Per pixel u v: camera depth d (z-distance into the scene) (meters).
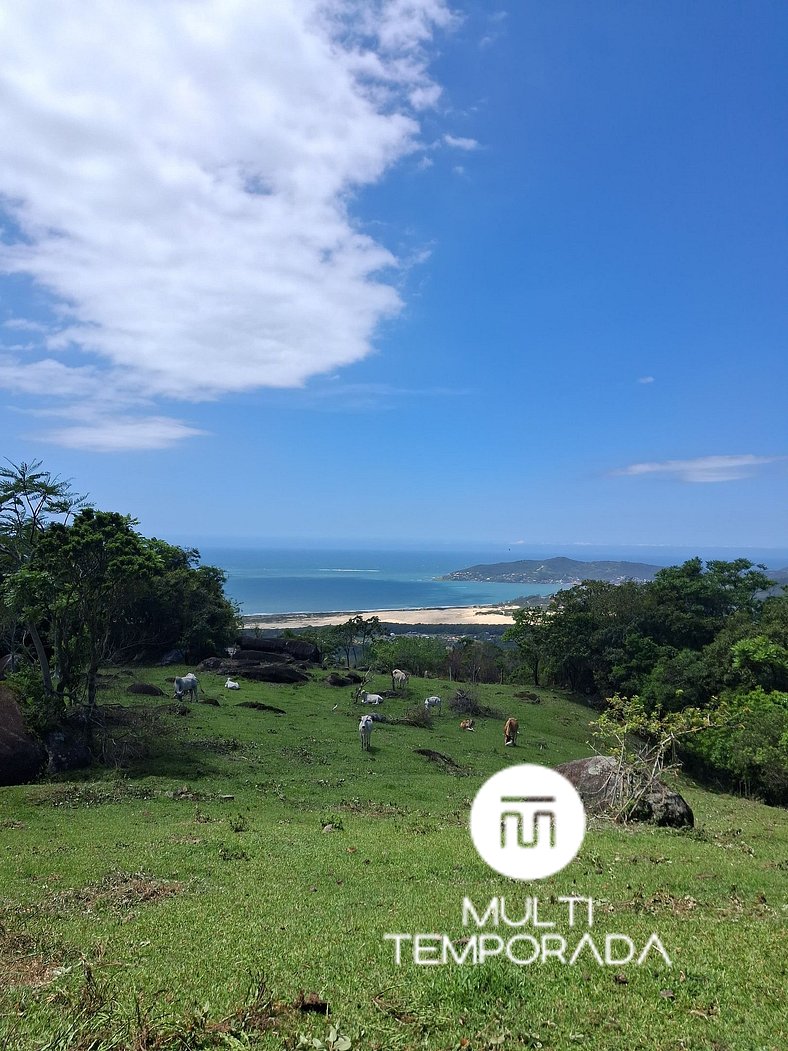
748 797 38.41
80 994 6.43
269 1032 5.61
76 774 22.91
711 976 6.64
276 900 10.12
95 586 26.19
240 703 36.34
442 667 66.62
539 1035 5.54
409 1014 5.94
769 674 51.41
